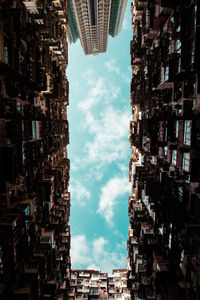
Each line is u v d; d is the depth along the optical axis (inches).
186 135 676.7
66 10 1601.9
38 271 849.5
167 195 845.8
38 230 974.4
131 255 1504.7
